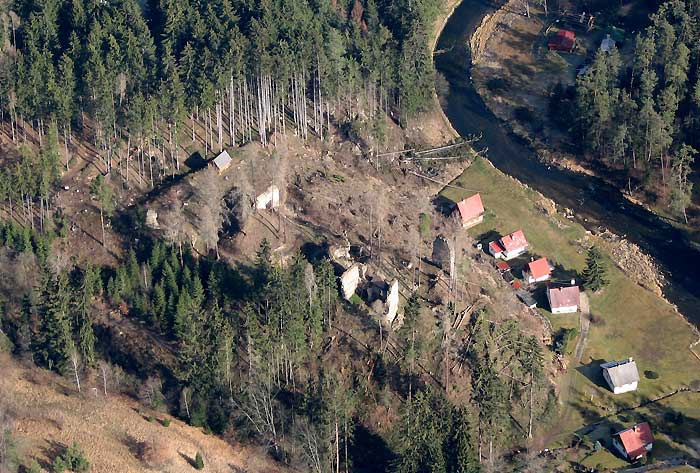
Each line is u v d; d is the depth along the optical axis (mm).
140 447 169875
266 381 179000
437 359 189875
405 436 171000
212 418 177875
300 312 181750
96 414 175000
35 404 175000
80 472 163625
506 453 182125
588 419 188125
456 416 173750
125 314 190750
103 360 185250
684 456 181375
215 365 178125
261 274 190125
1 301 189000
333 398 171750
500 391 179125
